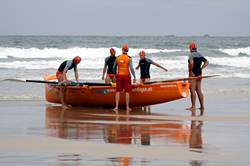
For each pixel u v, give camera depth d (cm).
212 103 3569
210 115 2897
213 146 1922
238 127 2431
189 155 1753
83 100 3275
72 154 1750
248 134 2216
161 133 2227
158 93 3153
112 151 1809
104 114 2914
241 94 4216
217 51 10088
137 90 3170
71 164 1606
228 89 4572
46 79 3606
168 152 1802
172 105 3447
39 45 11406
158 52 9244
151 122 2586
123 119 2697
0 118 2675
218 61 8275
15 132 2211
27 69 6288
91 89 3231
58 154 1747
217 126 2461
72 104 3334
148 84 3170
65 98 3294
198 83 3180
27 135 2131
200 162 1650
